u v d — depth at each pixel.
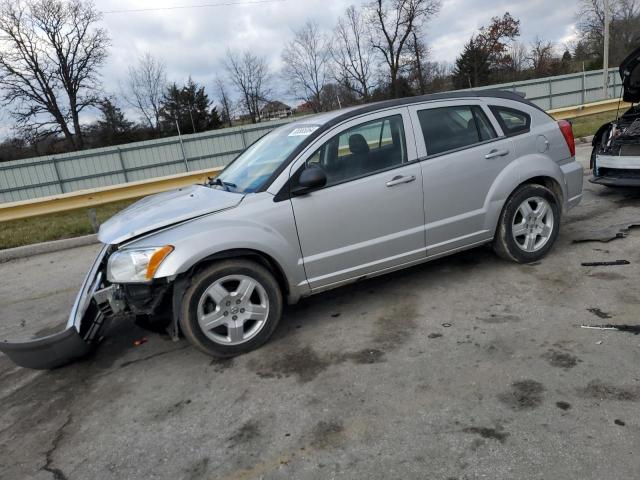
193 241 3.42
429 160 4.18
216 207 3.66
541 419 2.57
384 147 4.08
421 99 4.30
